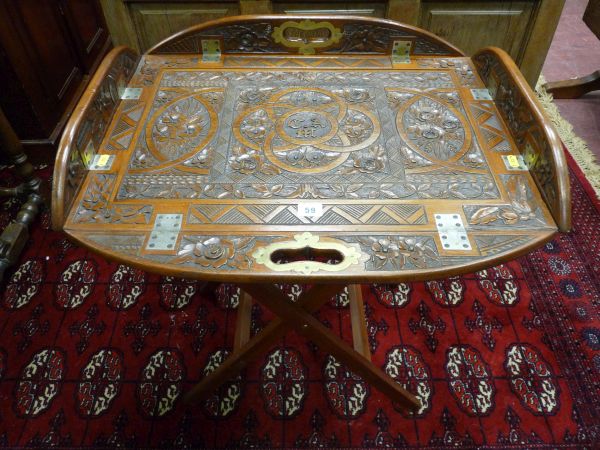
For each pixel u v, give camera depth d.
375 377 1.34
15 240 1.89
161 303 1.76
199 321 1.70
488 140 1.22
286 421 1.44
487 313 1.72
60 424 1.43
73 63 2.62
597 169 2.31
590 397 1.48
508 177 1.12
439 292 1.79
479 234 0.99
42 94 2.21
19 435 1.41
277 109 1.33
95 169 1.13
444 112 1.32
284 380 1.54
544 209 1.04
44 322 1.70
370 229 1.00
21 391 1.51
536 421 1.43
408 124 1.28
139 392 1.51
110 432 1.42
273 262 0.95
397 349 1.61
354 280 0.91
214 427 1.43
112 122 1.27
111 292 1.79
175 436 1.41
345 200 1.07
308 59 1.54
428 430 1.42
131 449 1.39
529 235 0.98
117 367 1.57
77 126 1.08
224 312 1.73
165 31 2.32
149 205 1.05
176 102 1.35
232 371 1.38
